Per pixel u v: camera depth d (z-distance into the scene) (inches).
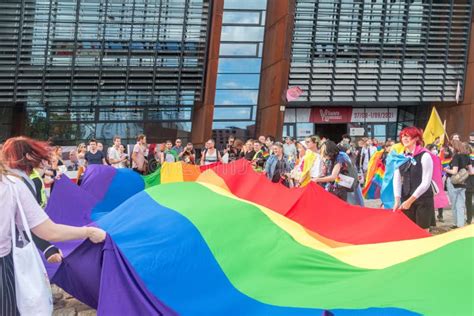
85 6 971.3
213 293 177.6
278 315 149.6
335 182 326.6
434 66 1134.4
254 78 1131.3
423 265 135.6
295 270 176.9
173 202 219.3
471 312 114.3
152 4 1001.5
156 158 706.2
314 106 1167.6
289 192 288.0
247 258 187.3
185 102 1060.5
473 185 426.0
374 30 1099.9
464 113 1147.3
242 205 216.7
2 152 150.6
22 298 122.7
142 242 193.3
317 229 260.5
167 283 180.4
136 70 1009.5
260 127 1136.8
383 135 1212.5
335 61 1090.1
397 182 275.4
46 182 369.7
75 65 979.9
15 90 952.9
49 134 1016.9
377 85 1115.9
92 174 376.2
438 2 1135.0
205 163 579.2
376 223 253.1
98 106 1016.9
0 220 122.5
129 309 162.6
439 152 542.9
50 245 153.9
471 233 141.8
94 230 158.1
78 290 176.6
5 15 934.4
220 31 1037.8
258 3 1108.5
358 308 123.8
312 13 1065.5
